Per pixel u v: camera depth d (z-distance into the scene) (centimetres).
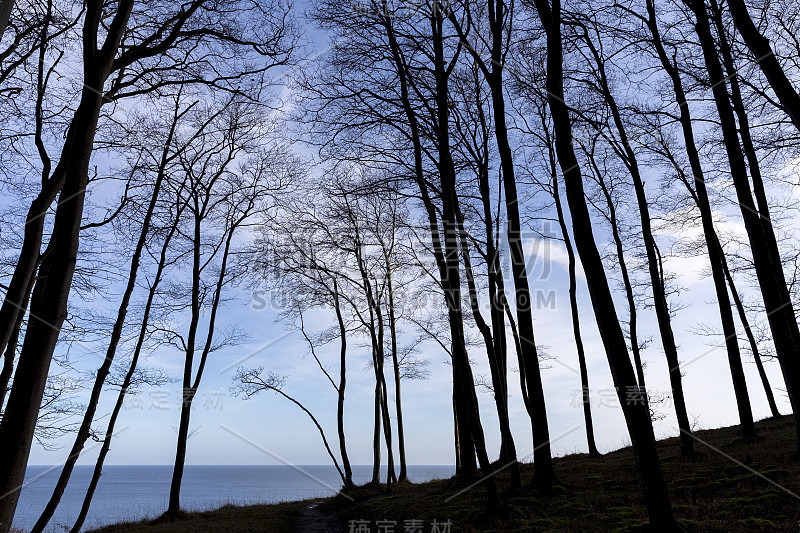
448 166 1161
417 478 2627
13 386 448
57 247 484
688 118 1395
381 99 1270
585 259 756
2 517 413
